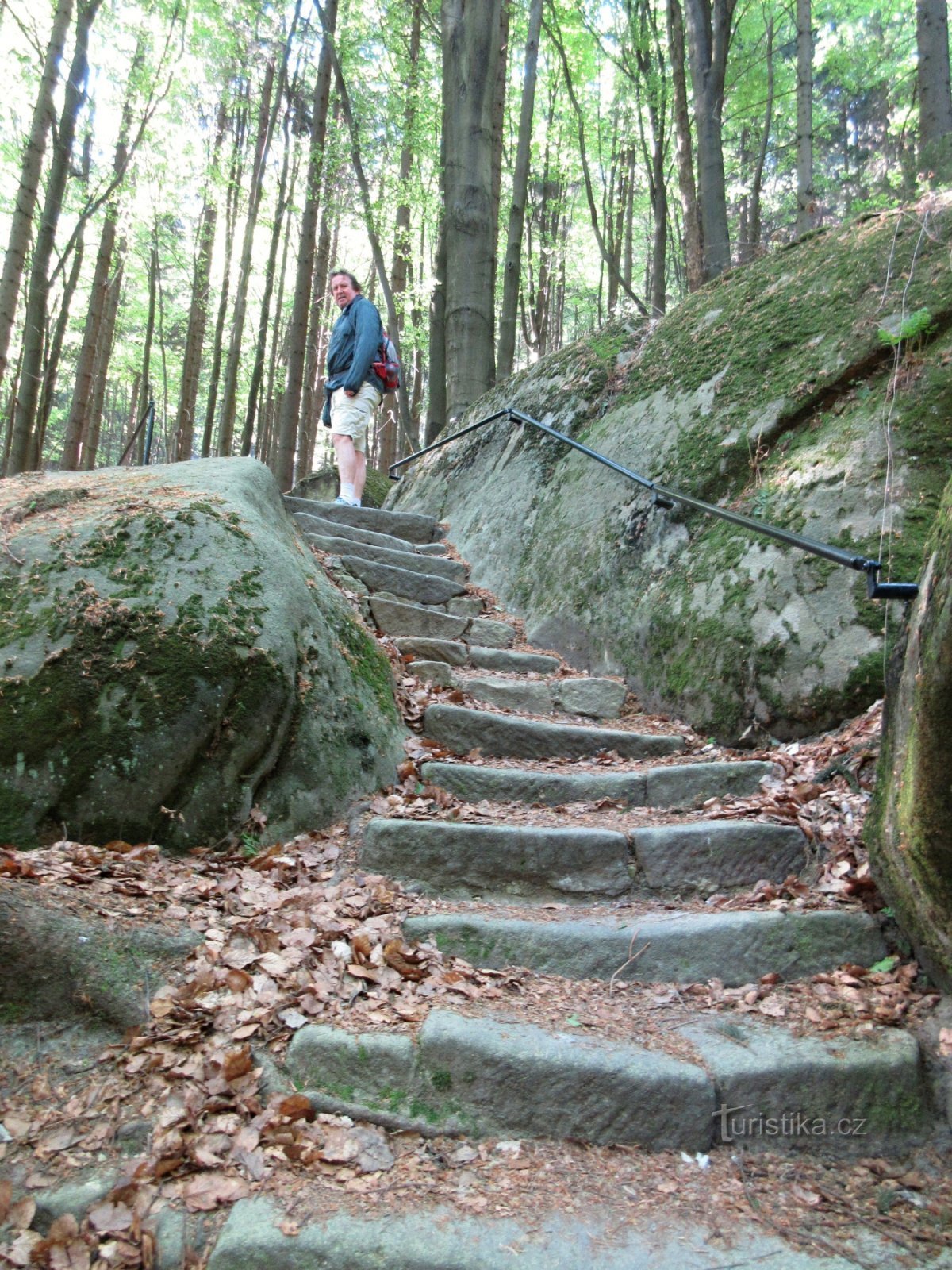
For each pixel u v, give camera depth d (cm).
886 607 350
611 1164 191
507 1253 162
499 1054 203
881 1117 202
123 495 360
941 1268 163
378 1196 175
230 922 241
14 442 978
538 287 2003
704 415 495
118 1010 207
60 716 275
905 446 379
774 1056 208
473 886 288
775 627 378
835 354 430
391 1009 221
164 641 291
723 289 564
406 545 638
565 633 519
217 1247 160
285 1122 188
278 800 302
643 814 334
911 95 1427
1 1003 203
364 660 376
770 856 293
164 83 1436
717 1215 177
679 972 248
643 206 2233
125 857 263
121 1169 175
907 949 247
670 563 468
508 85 1744
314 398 2078
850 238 476
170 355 2505
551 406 677
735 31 1359
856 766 314
